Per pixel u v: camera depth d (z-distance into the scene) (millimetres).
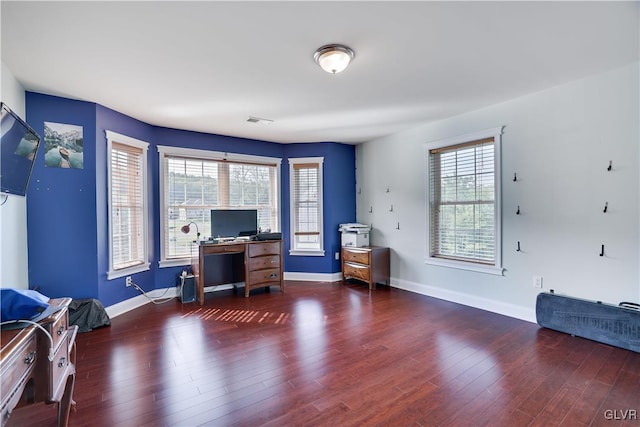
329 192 5109
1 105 1498
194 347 2662
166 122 3953
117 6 1686
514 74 2656
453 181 3906
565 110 2877
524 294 3215
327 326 3117
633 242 2531
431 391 2002
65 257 3080
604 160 2662
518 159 3219
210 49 2176
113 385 2086
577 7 1763
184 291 3961
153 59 2312
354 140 5055
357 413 1796
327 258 5098
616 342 2539
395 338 2811
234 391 2018
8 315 1273
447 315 3391
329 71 2303
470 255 3727
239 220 4434
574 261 2855
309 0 1663
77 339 2828
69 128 3094
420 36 2049
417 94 3074
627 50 2270
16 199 2650
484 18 1861
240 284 4676
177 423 1717
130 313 3547
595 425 1673
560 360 2367
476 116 3570
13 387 1077
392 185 4676
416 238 4324
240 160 4773
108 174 3389
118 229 3588
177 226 4316
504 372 2213
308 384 2094
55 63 2355
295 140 5016
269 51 2215
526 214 3174
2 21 1803
